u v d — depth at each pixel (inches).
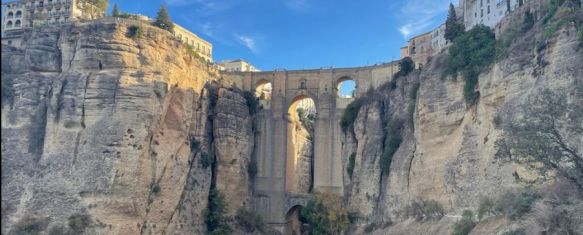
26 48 3713.1
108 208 3267.7
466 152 3024.1
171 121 3811.5
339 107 4790.8
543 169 1665.8
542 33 2623.0
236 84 4879.4
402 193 3634.4
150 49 3710.6
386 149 3983.8
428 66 3663.9
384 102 4350.4
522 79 2635.3
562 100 1738.4
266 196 4542.3
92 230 3166.8
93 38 3607.3
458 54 3344.0
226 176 4269.2
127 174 3373.5
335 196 4151.1
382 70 4532.5
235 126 4399.6
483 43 3235.7
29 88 3570.4
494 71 2881.4
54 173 3319.4
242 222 4256.9
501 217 2321.6
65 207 3203.7
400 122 4023.1
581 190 1643.7
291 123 4776.1
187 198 3892.7
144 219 3469.5
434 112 3398.1
